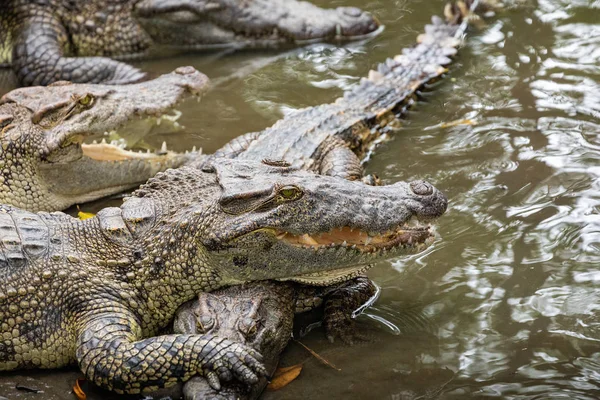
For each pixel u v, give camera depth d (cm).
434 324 990
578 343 935
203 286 964
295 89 1612
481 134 1404
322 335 991
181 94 1376
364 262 965
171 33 1800
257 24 1792
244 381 863
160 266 953
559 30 1753
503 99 1512
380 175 1309
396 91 1526
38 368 948
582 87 1527
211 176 1021
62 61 1675
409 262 1111
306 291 1030
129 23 1791
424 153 1366
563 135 1378
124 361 873
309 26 1805
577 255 1095
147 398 892
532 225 1161
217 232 932
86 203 1301
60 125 1235
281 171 990
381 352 948
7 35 1744
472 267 1088
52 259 940
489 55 1677
